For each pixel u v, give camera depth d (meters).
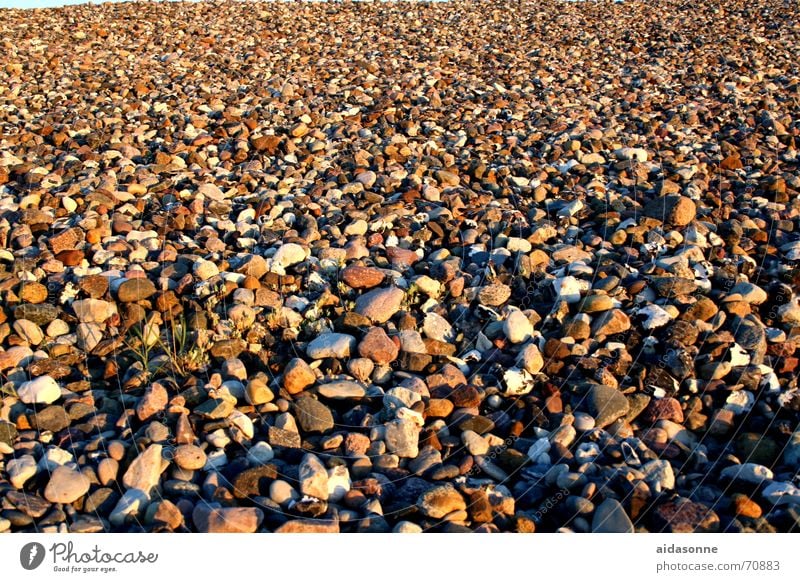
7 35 2.55
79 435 0.72
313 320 0.92
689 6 3.29
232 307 0.91
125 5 3.26
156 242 1.10
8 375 0.80
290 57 2.40
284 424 0.74
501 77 2.17
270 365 0.84
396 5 3.47
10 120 1.67
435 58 2.41
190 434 0.71
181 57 2.38
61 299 0.93
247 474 0.66
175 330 0.85
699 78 2.13
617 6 3.41
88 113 1.73
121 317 0.91
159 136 1.61
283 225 1.18
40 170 1.37
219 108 1.82
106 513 0.64
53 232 1.12
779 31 2.71
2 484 0.66
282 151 1.53
